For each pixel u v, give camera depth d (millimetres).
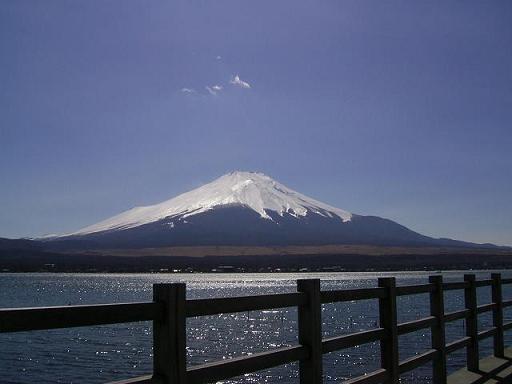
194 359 32938
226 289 124562
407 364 6684
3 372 28812
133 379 3506
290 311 79062
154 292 3719
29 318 2949
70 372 29125
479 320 42750
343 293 5559
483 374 8711
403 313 55219
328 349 5262
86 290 132125
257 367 4395
